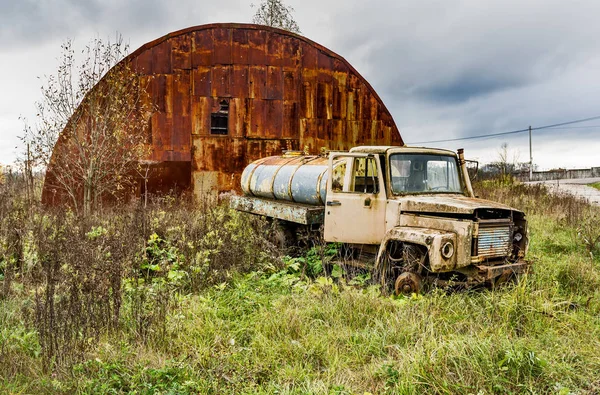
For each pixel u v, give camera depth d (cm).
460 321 568
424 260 696
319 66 1827
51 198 1492
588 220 1234
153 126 1639
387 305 611
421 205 702
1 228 913
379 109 1914
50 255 692
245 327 559
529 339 518
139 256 760
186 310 600
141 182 1609
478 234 667
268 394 419
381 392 427
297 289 705
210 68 1703
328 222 813
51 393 404
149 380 430
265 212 1066
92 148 1415
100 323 529
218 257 799
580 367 455
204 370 454
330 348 509
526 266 706
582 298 671
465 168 841
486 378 423
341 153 812
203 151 1691
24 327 527
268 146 1769
